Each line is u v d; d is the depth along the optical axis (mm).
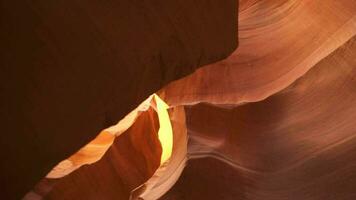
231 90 3174
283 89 3268
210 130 3312
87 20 1724
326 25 3029
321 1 2955
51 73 1642
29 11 1631
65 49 1673
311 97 3301
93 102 1732
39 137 1602
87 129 1734
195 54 2158
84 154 2963
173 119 3254
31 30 1626
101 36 1748
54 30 1659
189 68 2174
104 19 1771
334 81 3273
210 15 2207
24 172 1575
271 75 3188
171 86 3045
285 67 3162
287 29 3027
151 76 1951
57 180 3045
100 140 3033
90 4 1746
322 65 3236
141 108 2975
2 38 1589
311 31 3070
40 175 1619
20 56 1602
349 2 2945
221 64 3062
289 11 2953
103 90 1750
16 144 1553
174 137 3283
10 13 1607
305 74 3236
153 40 1898
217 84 3109
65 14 1688
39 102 1611
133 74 1820
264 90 3211
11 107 1560
